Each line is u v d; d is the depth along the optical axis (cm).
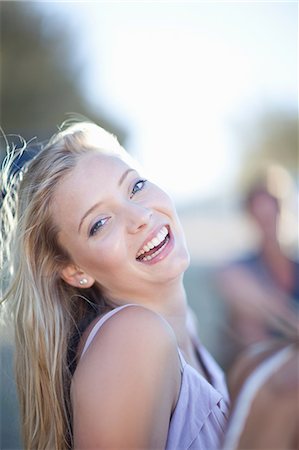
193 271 419
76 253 162
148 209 158
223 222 610
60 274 168
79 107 642
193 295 353
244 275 256
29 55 606
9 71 593
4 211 185
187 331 172
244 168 635
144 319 140
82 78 642
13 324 175
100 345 139
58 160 166
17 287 171
